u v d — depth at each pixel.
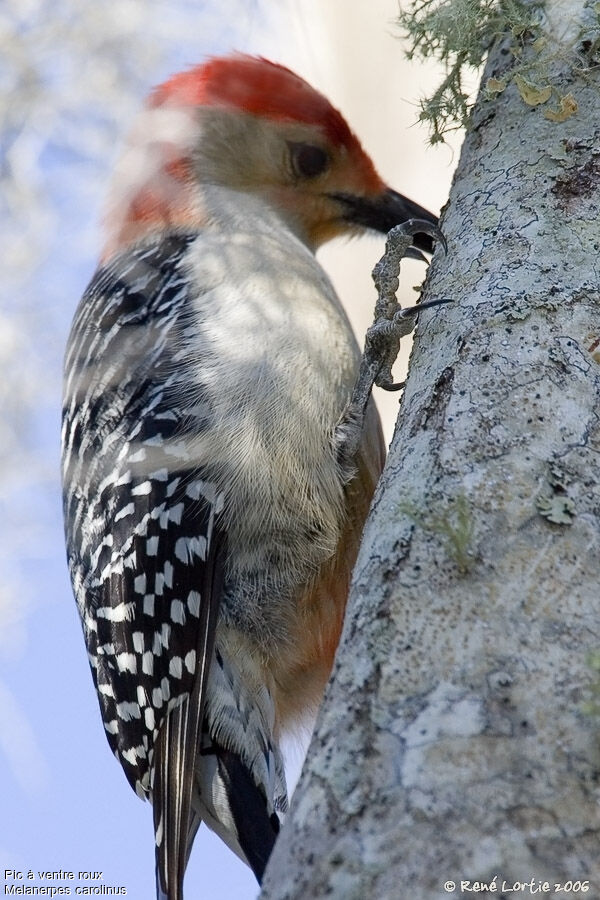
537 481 4.34
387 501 4.61
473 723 3.64
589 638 3.83
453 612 3.99
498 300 5.17
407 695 3.80
